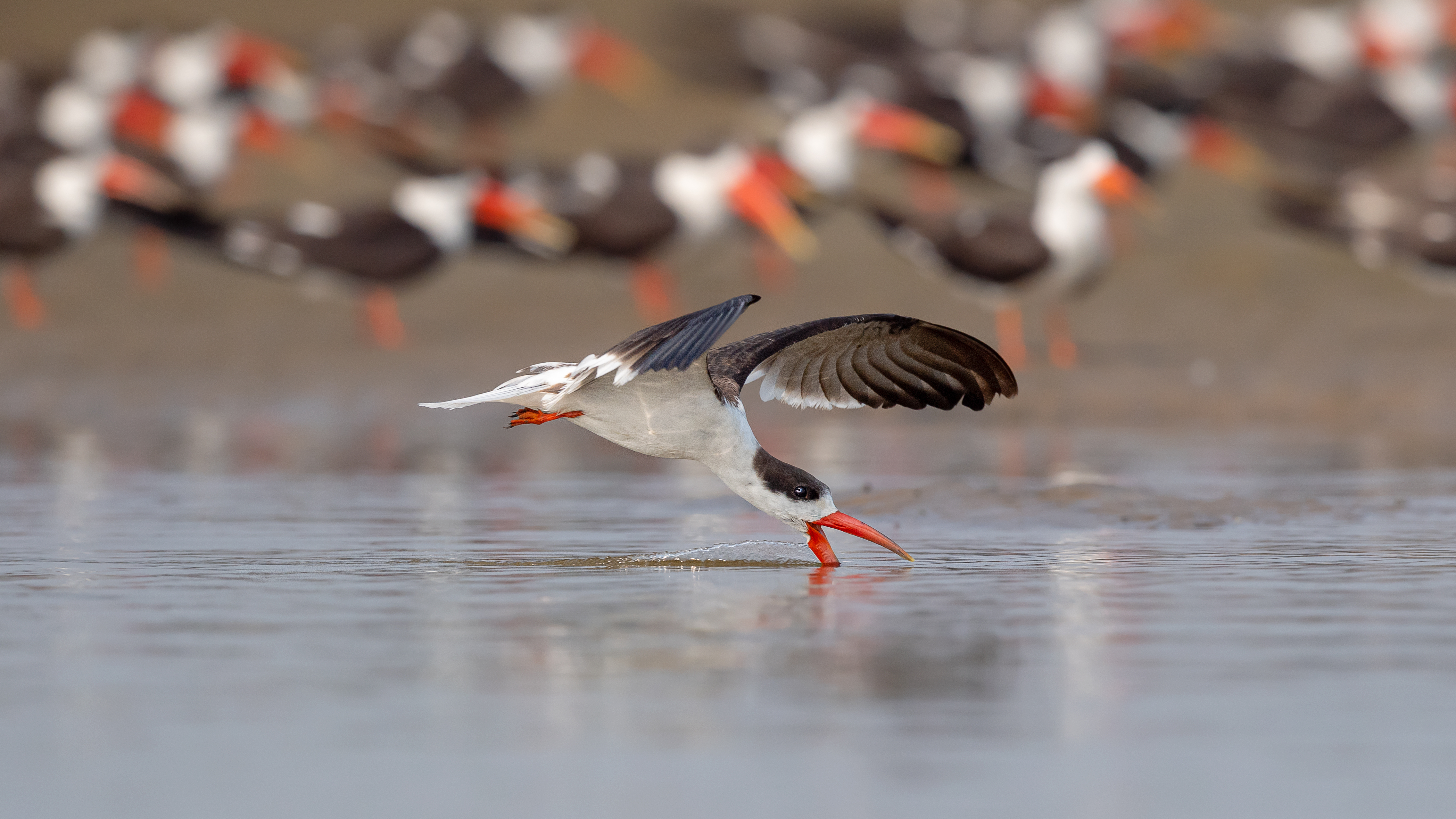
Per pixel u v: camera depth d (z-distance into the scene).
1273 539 10.97
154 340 25.97
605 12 46.25
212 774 5.70
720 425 9.56
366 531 11.58
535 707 6.49
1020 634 7.75
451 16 41.03
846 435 18.09
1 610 8.42
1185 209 33.53
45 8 49.41
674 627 7.95
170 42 40.53
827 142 31.83
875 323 9.28
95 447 17.02
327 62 39.19
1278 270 28.94
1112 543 10.80
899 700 6.58
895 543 10.16
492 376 23.41
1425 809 5.36
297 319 27.44
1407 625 7.99
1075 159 25.48
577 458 16.33
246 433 18.39
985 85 34.41
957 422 19.25
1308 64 39.09
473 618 8.20
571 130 40.31
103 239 32.62
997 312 26.84
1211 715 6.37
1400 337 25.16
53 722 6.30
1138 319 26.69
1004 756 5.86
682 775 5.67
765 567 9.88
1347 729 6.20
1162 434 17.88
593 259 28.20
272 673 7.02
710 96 41.84
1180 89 35.81
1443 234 27.25
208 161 34.38
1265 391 21.48
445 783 5.60
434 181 28.11
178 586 9.17
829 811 5.33
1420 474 14.51
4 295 28.83
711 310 8.45
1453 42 41.88
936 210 31.52
